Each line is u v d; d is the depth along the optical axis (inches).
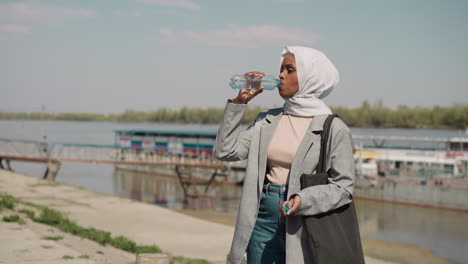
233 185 2274.9
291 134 121.0
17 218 545.0
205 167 2009.1
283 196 118.6
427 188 1792.6
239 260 122.1
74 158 2191.2
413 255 1112.2
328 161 117.1
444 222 1528.1
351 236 113.4
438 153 2028.8
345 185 113.3
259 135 126.2
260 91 122.2
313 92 122.2
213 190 2162.9
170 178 2596.0
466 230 1409.9
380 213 1680.6
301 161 116.5
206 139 2321.6
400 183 1863.9
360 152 2086.6
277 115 126.3
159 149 2460.6
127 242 568.7
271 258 121.3
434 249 1178.0
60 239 437.4
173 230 995.3
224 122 122.3
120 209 1258.6
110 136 7204.7
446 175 1937.7
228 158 126.3
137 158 2527.1
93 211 1212.5
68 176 2785.4
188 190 2164.1
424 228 1439.5
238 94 123.2
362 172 2041.1
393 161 2124.8
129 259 391.5
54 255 344.2
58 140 5723.4
